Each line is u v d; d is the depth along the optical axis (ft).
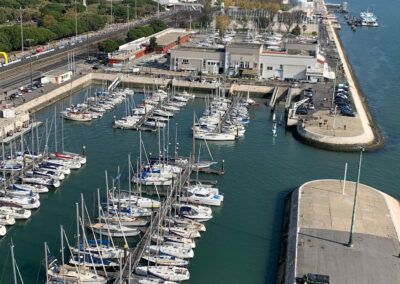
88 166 453.17
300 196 374.63
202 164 449.89
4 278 294.25
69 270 292.81
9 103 583.17
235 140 531.09
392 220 339.77
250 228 355.56
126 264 300.40
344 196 374.22
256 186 422.41
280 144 521.24
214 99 649.20
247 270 308.60
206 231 350.84
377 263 291.99
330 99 643.86
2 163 433.07
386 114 638.94
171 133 542.57
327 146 508.12
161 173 426.10
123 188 410.72
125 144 509.35
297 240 313.94
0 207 364.38
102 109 604.90
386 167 467.11
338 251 302.86
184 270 298.35
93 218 357.20
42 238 336.90
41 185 404.57
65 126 556.92
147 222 350.02
